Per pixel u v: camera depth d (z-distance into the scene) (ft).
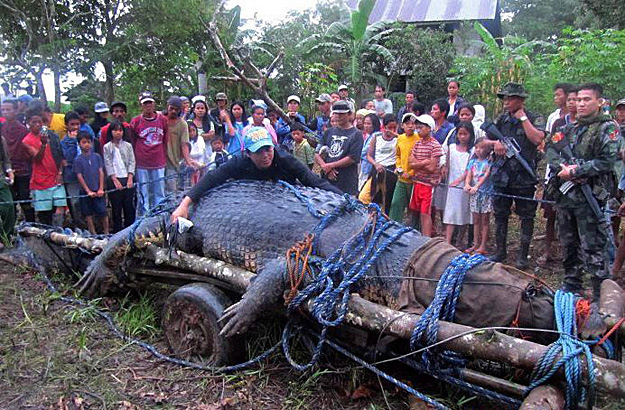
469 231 22.45
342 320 10.53
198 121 26.84
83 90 52.08
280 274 11.26
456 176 21.35
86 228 24.93
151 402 10.96
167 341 12.91
